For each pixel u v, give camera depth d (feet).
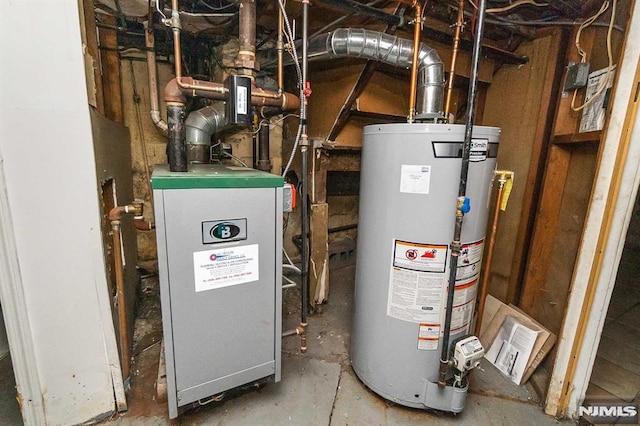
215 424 4.13
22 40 3.10
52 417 3.88
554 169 5.43
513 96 6.33
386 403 4.55
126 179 6.33
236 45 6.44
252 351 4.18
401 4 4.73
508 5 4.97
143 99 7.20
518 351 5.13
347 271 9.25
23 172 3.30
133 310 6.15
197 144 5.53
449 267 3.87
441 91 4.46
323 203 6.75
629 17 3.46
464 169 3.44
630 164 3.58
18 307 3.49
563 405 4.31
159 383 4.34
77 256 3.69
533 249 5.74
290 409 4.40
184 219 3.40
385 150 3.95
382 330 4.33
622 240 3.77
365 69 5.63
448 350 4.00
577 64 4.94
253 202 3.75
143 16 5.80
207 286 3.68
